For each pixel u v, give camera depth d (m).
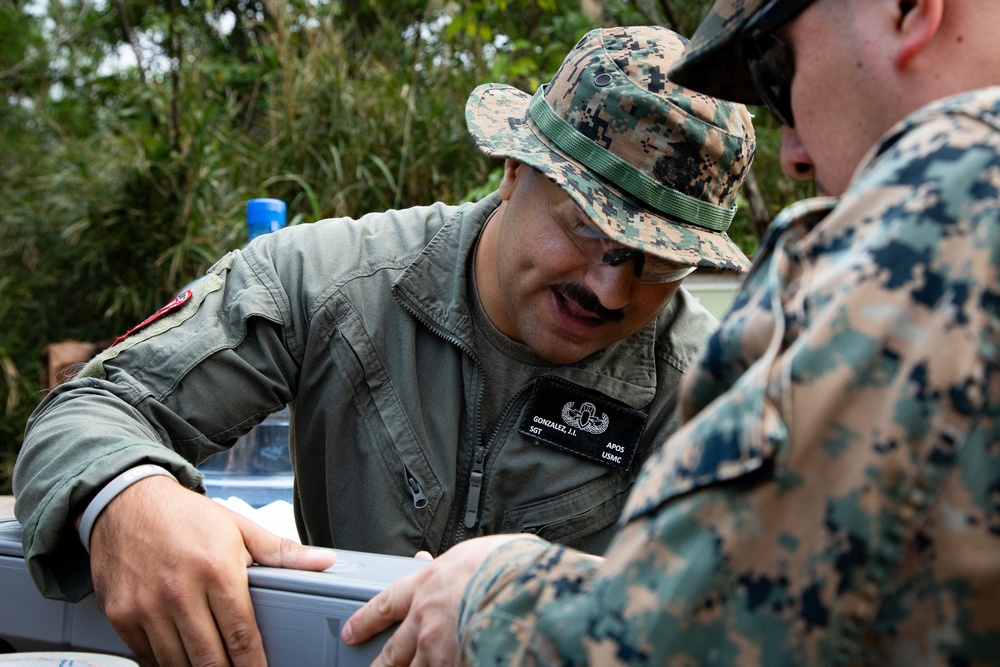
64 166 5.76
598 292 1.30
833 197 0.75
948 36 0.67
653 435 1.59
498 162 4.48
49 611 1.17
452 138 4.53
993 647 0.55
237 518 1.09
